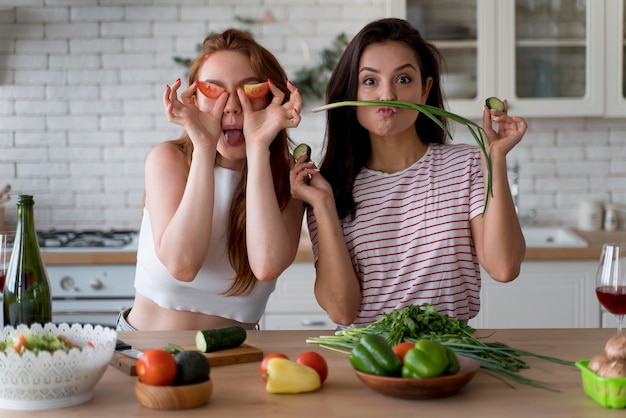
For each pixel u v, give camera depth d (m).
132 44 4.14
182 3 4.13
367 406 1.43
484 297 3.61
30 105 4.16
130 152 4.18
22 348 1.45
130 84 4.16
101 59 4.14
